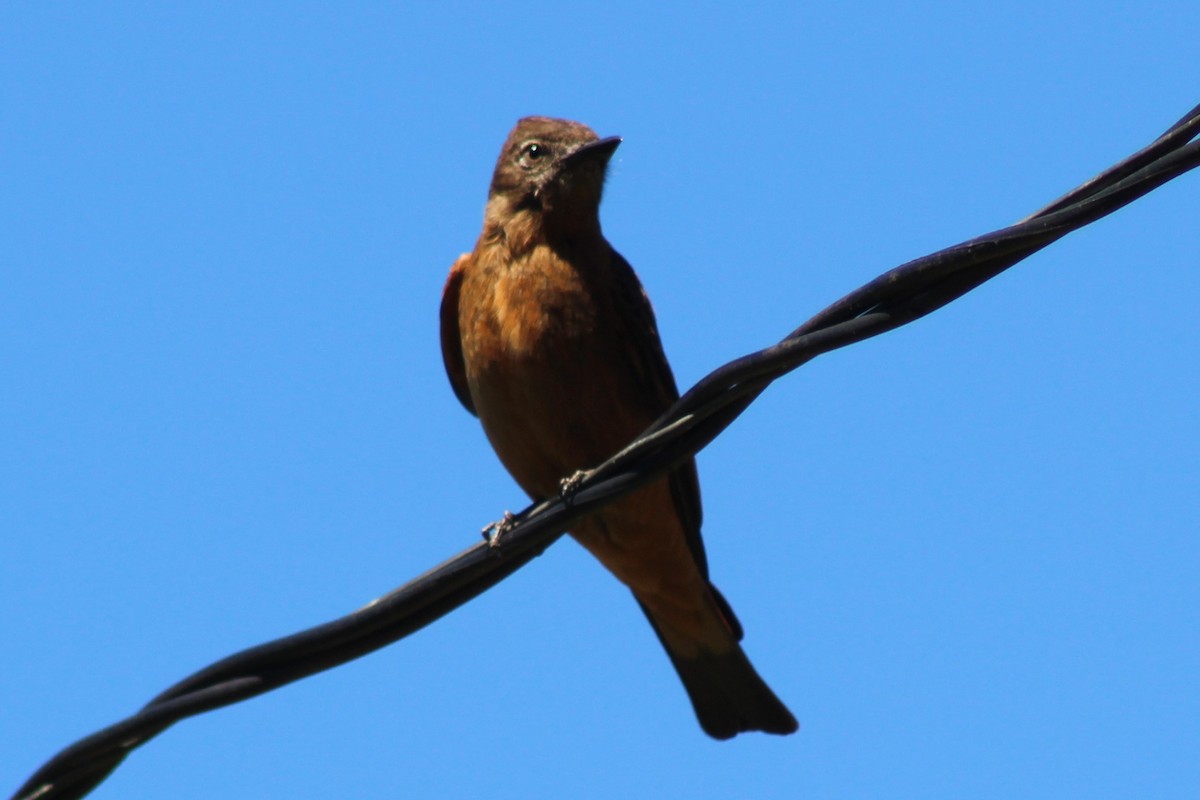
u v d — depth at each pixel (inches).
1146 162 372.5
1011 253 379.9
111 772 366.0
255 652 373.4
